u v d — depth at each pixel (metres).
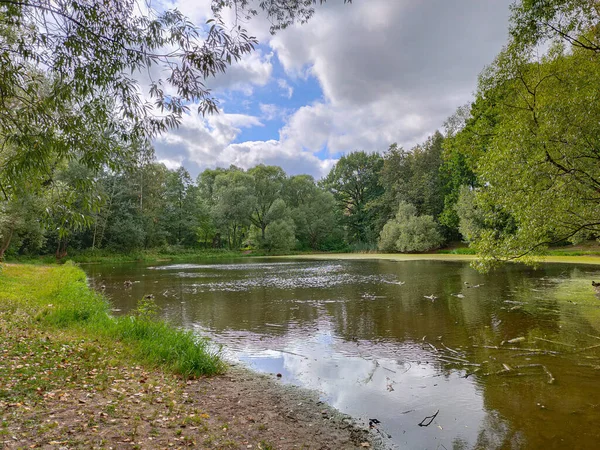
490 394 5.59
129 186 48.47
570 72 8.82
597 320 9.95
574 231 8.91
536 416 4.87
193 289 17.97
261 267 32.31
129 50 3.95
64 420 3.86
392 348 8.03
